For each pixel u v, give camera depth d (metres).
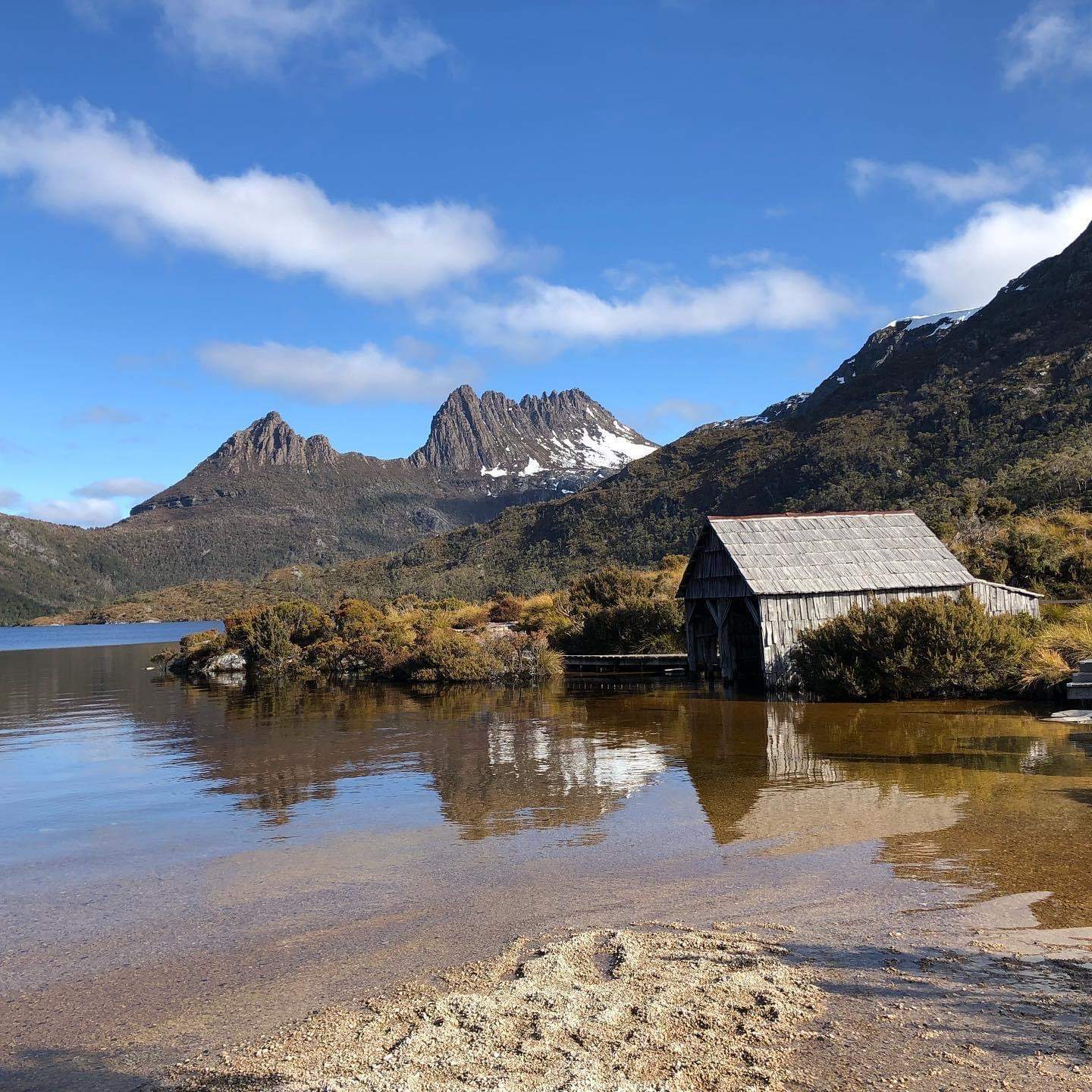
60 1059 4.79
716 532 23.81
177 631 153.62
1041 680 17.91
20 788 13.43
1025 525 38.81
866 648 20.12
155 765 15.05
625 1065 4.35
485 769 13.51
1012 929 6.09
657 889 7.42
